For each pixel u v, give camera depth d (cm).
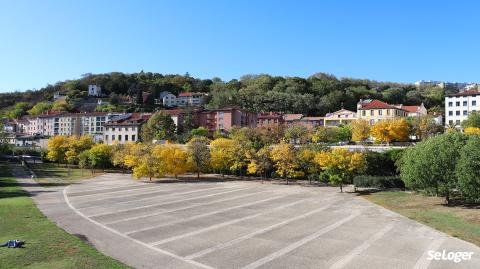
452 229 3105
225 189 5972
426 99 18888
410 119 9556
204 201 4744
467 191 3841
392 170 6300
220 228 3272
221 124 15425
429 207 4109
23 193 5353
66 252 2430
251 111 16950
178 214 3891
